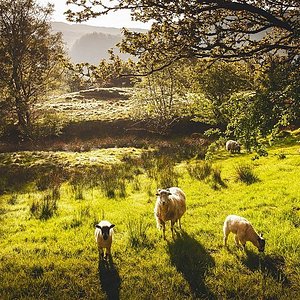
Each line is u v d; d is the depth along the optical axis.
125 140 35.00
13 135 38.16
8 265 9.45
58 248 10.50
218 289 8.00
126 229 11.66
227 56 8.33
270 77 7.31
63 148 31.94
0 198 17.72
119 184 18.11
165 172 19.77
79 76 9.08
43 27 37.75
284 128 29.39
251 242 9.67
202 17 8.38
